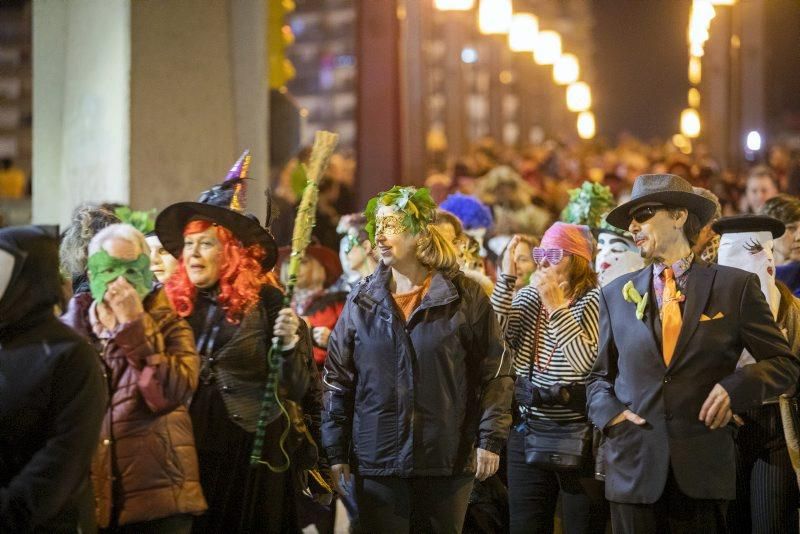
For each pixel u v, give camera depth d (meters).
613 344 10.20
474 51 57.66
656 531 9.81
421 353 10.02
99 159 14.75
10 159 23.91
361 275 13.98
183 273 9.73
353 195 24.48
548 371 11.46
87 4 15.00
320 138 10.05
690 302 9.81
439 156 37.84
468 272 12.62
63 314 9.76
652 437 9.73
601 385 10.22
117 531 8.59
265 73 16.22
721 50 36.62
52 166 15.60
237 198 10.07
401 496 10.06
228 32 15.62
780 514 11.16
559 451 11.27
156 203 14.62
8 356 7.74
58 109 15.54
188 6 14.91
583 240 11.84
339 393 10.32
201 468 9.41
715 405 9.50
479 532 11.96
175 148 14.80
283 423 9.72
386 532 10.04
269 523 9.52
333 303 14.18
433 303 10.05
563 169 31.14
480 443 10.04
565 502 11.49
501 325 11.83
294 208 17.91
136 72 14.35
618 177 28.36
